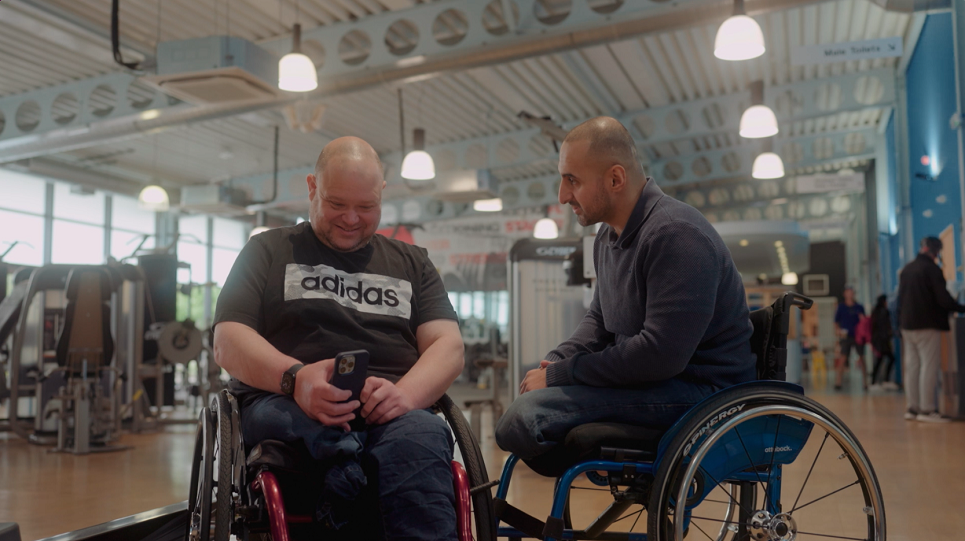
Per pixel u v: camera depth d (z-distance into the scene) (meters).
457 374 1.79
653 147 13.89
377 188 1.77
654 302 1.73
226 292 1.73
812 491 3.67
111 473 4.66
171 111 8.24
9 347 6.97
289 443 1.52
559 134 6.84
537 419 1.75
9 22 6.97
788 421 1.77
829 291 22.77
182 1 6.94
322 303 1.73
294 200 13.86
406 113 10.79
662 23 5.74
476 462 1.67
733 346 1.85
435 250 17.02
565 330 5.89
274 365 1.60
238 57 5.64
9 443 6.30
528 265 5.89
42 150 9.39
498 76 9.30
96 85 8.95
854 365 17.11
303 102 7.65
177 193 15.39
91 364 5.77
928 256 6.66
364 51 8.10
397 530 1.49
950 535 2.84
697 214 1.81
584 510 3.28
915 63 9.39
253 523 1.56
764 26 8.52
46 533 3.04
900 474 4.14
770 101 11.44
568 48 6.18
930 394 6.66
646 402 1.76
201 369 8.25
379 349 1.75
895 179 11.88
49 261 13.59
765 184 17.77
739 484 1.94
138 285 7.11
